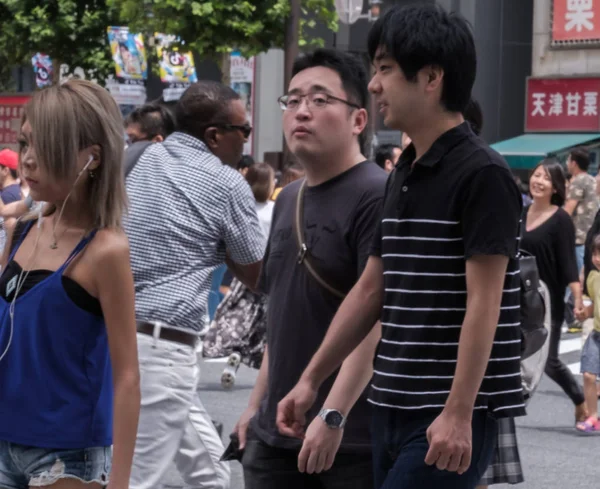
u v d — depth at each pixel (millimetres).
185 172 5898
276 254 5027
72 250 4129
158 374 5801
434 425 3975
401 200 4180
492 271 3963
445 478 4062
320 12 21672
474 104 5766
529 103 32750
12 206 8766
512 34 33281
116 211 4172
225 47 21688
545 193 10031
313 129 4883
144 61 24391
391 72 4184
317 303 4848
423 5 4230
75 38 31109
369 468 4793
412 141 4266
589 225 18281
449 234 4066
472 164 4051
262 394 5176
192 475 6719
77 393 4125
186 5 21188
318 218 4895
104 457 4199
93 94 4121
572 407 12023
